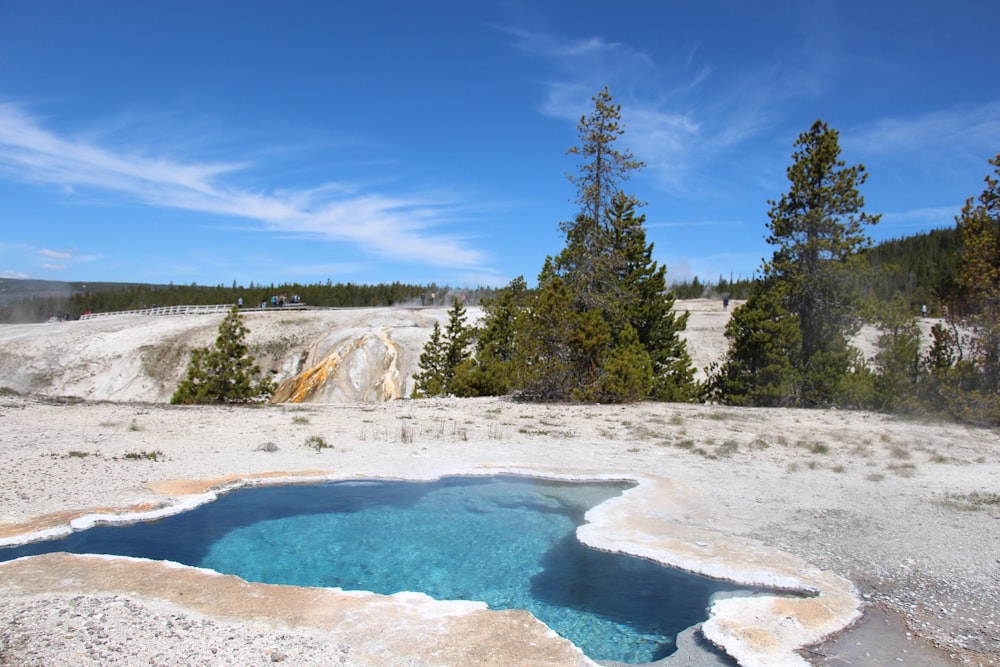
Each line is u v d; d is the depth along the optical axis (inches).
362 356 1790.1
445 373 1408.7
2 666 189.9
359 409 872.3
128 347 1969.7
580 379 990.4
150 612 239.8
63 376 1851.6
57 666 192.2
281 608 251.6
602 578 311.0
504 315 1381.6
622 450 607.2
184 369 1871.3
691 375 1137.4
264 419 750.5
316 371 1772.9
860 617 261.7
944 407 871.7
